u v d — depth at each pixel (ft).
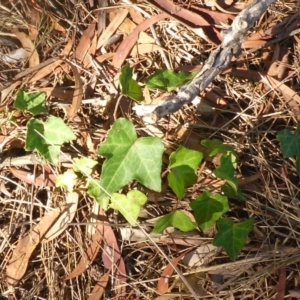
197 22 2.17
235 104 2.13
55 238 2.04
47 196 2.08
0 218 2.08
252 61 2.15
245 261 1.95
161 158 1.90
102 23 2.20
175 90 2.10
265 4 1.90
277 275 1.98
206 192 1.93
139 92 2.02
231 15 2.17
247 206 2.02
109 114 2.10
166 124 2.09
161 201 2.04
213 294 1.96
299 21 2.16
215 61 1.93
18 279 2.01
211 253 2.00
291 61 2.16
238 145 2.08
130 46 2.16
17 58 2.21
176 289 1.98
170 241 2.01
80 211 2.05
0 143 2.08
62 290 2.00
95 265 2.02
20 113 2.10
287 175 2.06
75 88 2.09
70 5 2.25
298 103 2.10
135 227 2.01
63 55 2.19
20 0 2.24
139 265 2.02
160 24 2.20
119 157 1.91
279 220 2.01
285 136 1.95
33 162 2.05
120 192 2.03
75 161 2.00
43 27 2.22
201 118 2.12
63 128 1.97
